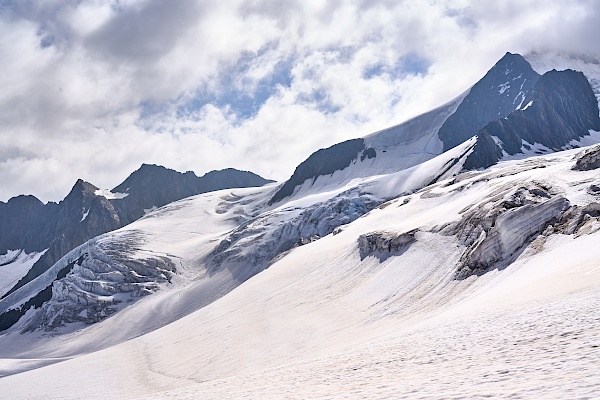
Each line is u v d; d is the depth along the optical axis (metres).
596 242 35.59
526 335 14.95
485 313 24.09
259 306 79.56
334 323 58.22
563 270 29.73
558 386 8.19
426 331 25.50
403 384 11.83
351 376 16.03
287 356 50.62
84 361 81.75
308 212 183.12
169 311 165.50
